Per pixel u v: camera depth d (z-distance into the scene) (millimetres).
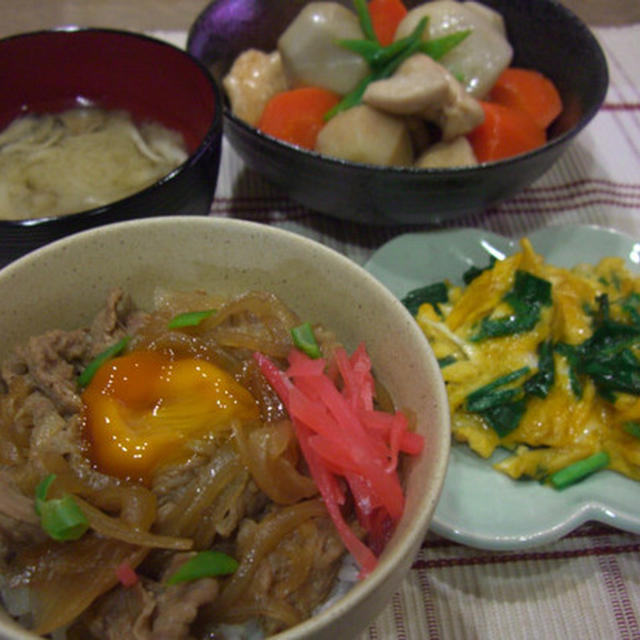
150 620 227
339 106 422
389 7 451
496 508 315
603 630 297
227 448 249
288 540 247
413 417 265
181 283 302
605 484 327
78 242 280
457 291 380
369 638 290
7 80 384
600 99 393
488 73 427
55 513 226
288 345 281
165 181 315
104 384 258
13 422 261
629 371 334
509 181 373
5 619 209
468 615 298
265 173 395
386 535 250
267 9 452
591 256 396
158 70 385
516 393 338
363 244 418
